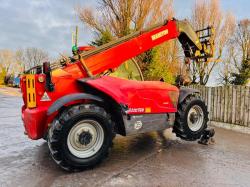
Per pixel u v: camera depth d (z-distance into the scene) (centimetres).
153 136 570
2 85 3588
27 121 378
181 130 490
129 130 401
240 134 648
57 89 379
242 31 2880
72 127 352
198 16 2536
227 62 2714
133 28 1490
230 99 758
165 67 1371
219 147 504
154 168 379
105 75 436
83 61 410
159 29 502
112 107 399
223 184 332
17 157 423
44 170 367
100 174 355
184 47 576
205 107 528
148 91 420
